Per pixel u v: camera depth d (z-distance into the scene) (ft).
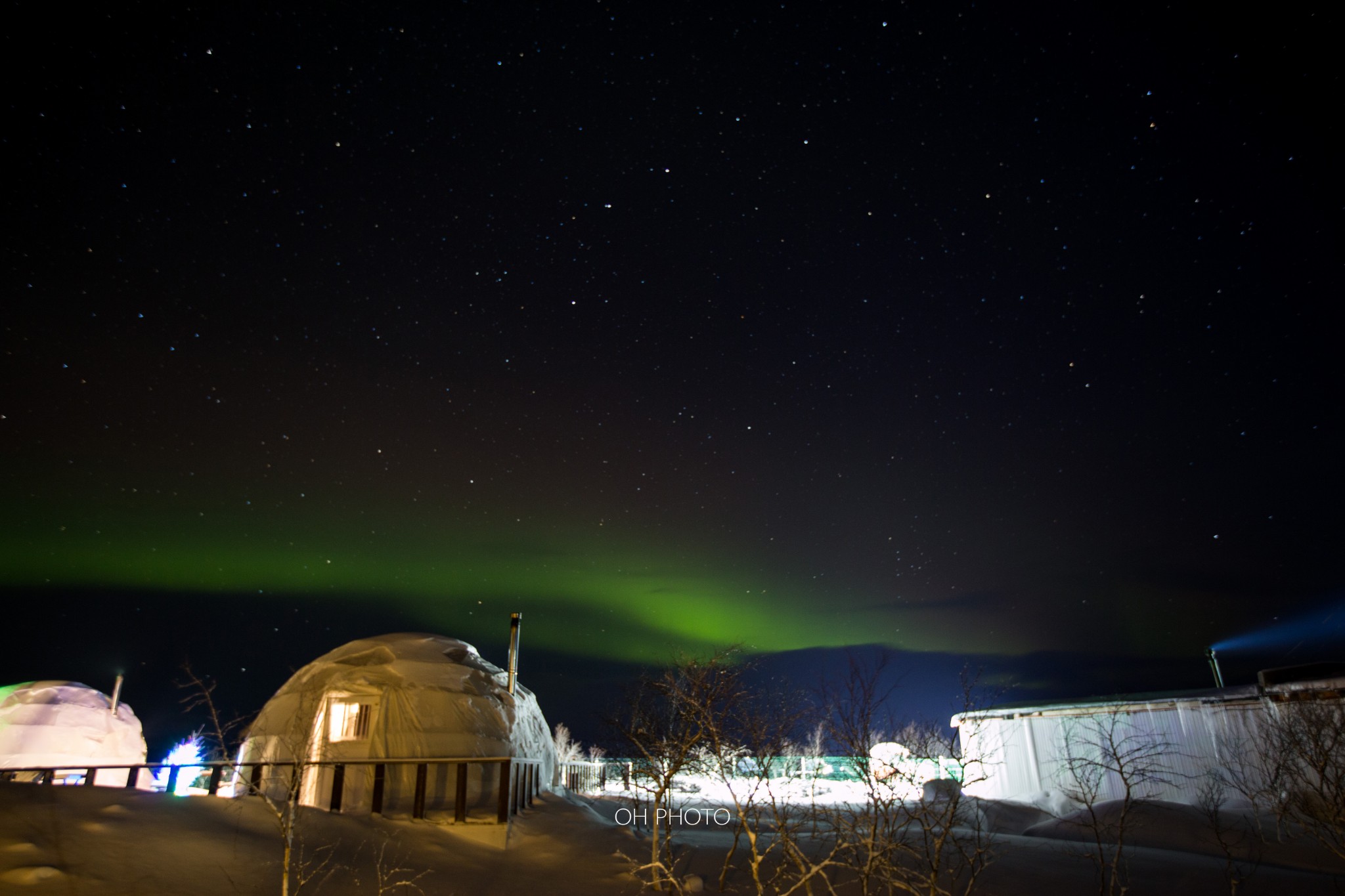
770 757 25.03
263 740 46.01
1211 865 31.19
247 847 22.84
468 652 56.44
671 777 26.02
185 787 30.25
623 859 28.86
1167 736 50.03
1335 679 40.27
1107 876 28.99
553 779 56.65
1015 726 61.82
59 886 17.53
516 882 25.62
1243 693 46.19
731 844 32.91
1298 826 36.58
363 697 46.24
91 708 68.33
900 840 24.52
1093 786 52.24
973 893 25.98
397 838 27.58
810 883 26.03
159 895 18.43
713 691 25.71
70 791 23.71
